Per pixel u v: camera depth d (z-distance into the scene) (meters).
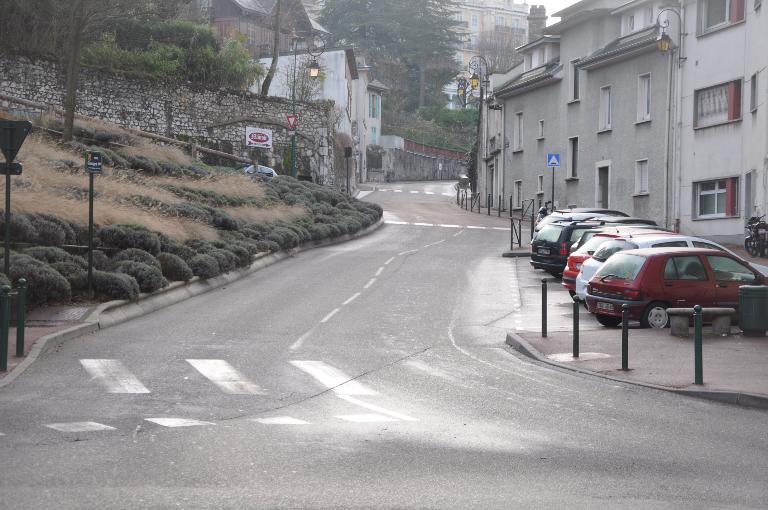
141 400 11.75
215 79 53.16
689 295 18.88
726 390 12.58
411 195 72.50
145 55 49.12
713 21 36.59
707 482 8.20
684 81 38.06
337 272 29.42
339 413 11.20
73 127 37.88
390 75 111.75
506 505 7.34
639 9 44.59
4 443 9.09
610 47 45.41
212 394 12.32
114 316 19.28
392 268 30.61
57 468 8.16
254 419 10.75
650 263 18.88
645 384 13.40
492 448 9.44
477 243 39.78
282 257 33.09
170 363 14.62
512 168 56.91
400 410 11.47
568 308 22.81
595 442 9.83
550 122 51.94
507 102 57.62
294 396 12.34
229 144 52.44
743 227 34.09
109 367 14.09
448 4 117.25
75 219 23.84
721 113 36.03
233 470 8.27
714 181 36.50
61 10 40.69
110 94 46.38
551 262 28.39
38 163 28.14
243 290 25.17
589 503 7.44
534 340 17.36
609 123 45.59
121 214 25.53
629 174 43.09
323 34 89.12
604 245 21.45
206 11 75.69
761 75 31.36
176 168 38.34
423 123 110.69
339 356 15.86
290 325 19.36
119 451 8.91
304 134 58.06
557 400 12.31
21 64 42.03
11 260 18.84
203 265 25.22
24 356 14.50
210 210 32.59
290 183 46.16
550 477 8.30
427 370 14.67
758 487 8.05
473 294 25.09
